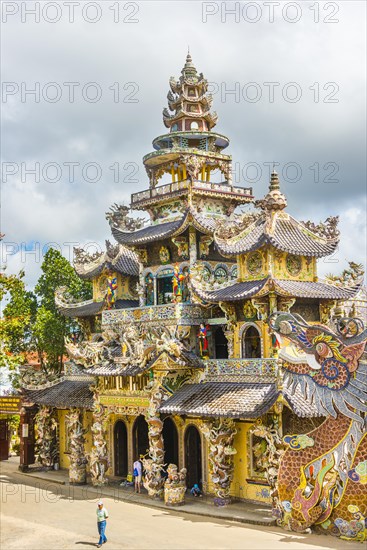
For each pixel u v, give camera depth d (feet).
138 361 144.97
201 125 179.22
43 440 184.96
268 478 120.88
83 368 160.15
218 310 155.33
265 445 130.72
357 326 111.65
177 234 159.53
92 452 159.84
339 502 110.93
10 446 226.17
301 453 115.96
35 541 115.03
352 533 108.99
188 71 179.93
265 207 140.97
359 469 109.29
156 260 171.42
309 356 116.06
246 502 133.59
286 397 116.37
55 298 200.75
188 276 159.53
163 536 115.14
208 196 167.63
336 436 112.57
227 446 132.77
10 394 226.79
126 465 168.45
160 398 141.90
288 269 139.74
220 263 163.22
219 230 144.15
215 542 110.01
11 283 145.69
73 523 126.52
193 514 129.90
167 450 155.33
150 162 179.01
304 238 140.87
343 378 112.06
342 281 143.74
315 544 106.73
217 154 172.65
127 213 181.57
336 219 142.61
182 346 146.30
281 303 132.87
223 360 140.36
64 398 171.73
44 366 224.94
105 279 189.78
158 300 171.01
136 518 128.26
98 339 192.24
